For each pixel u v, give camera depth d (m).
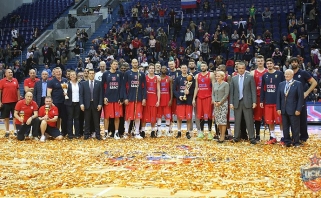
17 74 20.28
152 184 4.76
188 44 20.28
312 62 17.66
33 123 9.67
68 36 25.09
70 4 30.20
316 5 21.22
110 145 8.52
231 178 5.12
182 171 5.51
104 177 5.18
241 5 24.80
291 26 20.33
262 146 8.35
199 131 9.69
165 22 23.97
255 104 8.89
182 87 9.94
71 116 9.95
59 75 10.10
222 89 8.91
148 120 10.14
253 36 19.27
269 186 4.60
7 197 4.24
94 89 9.70
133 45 20.22
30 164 6.30
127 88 9.96
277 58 17.27
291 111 8.22
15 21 27.45
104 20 27.28
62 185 4.75
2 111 10.41
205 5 24.39
